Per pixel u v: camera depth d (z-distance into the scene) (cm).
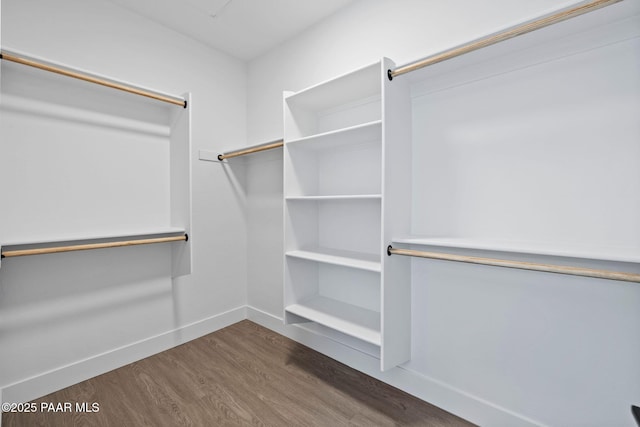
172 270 221
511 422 137
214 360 203
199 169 238
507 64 133
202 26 219
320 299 208
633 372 111
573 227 121
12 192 157
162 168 215
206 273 244
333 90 175
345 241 200
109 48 191
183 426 143
